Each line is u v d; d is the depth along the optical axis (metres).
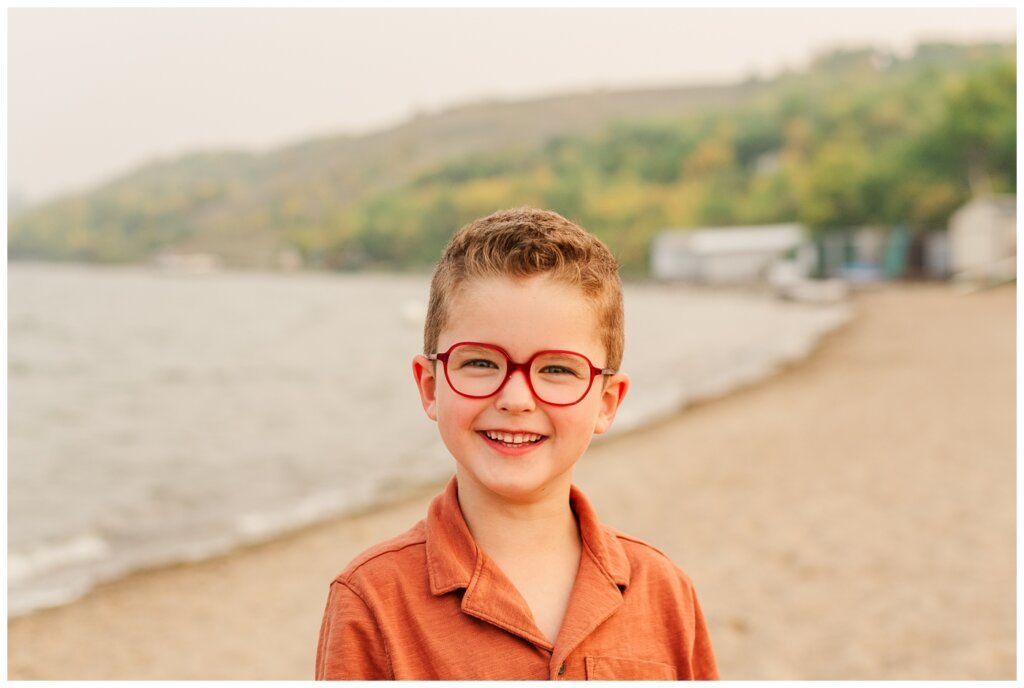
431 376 1.85
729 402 17.91
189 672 5.98
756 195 112.50
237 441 16.80
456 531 1.77
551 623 1.76
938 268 63.44
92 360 34.94
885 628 5.94
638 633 1.83
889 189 73.00
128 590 7.88
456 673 1.67
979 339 26.25
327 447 15.51
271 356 35.94
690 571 7.39
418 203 160.75
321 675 1.79
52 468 14.38
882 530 8.22
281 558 8.78
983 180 67.94
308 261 177.25
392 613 1.73
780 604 6.53
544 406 1.70
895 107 117.25
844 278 68.62
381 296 87.19
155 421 20.12
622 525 9.03
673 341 34.62
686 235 92.62
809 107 142.38
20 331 48.69
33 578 8.25
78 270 188.38
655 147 159.50
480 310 1.71
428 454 14.29
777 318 43.53
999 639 5.64
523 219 1.78
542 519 1.80
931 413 14.37
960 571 6.98
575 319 1.72
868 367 21.41
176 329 50.50
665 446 13.57
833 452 12.02
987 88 68.12
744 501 9.77
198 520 10.48
